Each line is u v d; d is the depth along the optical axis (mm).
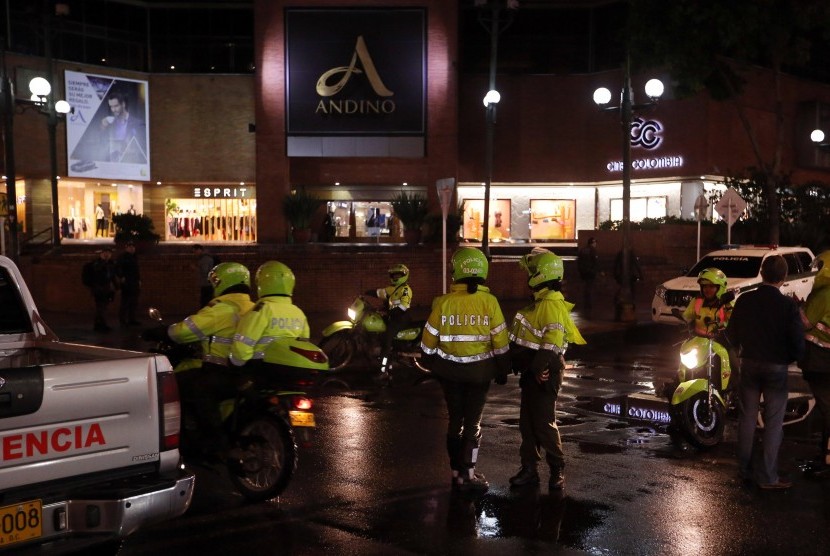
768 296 6961
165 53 36875
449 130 34188
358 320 12867
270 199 34188
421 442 8742
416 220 27078
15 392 4227
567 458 8086
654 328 19719
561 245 36562
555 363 6922
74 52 34938
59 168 34344
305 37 33938
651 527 6090
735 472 7586
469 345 6781
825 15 22016
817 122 37281
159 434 4820
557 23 37000
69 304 22953
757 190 29000
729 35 21797
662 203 35156
